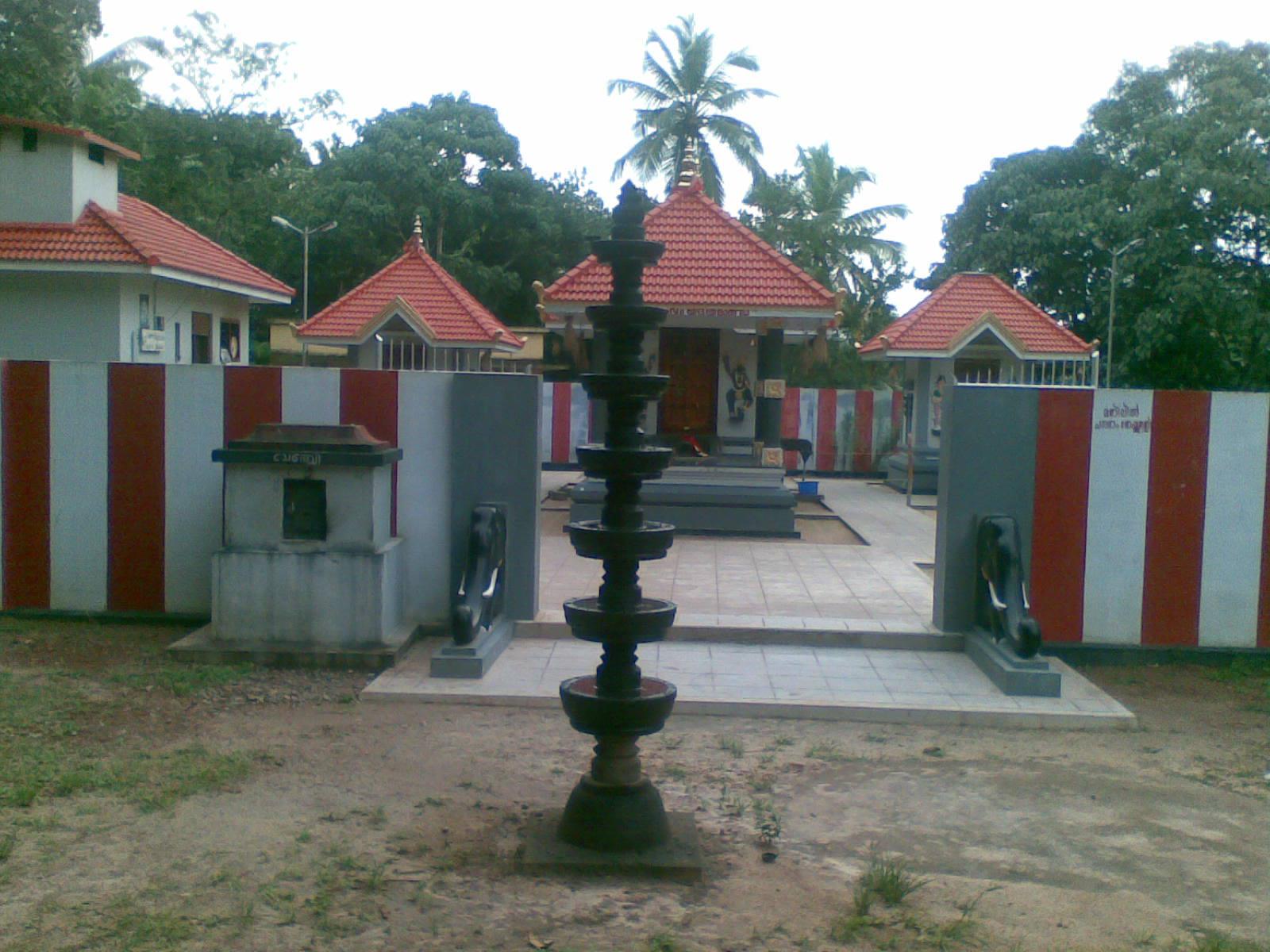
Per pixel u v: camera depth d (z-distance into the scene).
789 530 14.84
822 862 5.23
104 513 9.26
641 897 4.80
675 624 9.11
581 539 5.09
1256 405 8.79
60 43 22.81
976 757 6.82
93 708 7.16
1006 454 8.80
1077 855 5.38
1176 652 8.91
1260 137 26.86
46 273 16.95
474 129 37.06
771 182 37.31
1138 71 31.53
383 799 5.86
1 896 4.61
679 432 16.97
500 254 37.88
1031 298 33.28
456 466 9.02
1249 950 4.40
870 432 24.62
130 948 4.20
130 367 9.16
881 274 37.81
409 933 4.43
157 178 32.94
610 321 5.10
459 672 7.91
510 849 5.27
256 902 4.62
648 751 6.78
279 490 8.27
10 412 9.23
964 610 8.92
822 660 8.63
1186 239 26.80
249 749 6.54
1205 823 5.80
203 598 9.24
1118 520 8.87
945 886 4.98
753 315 15.26
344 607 8.27
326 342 19.55
